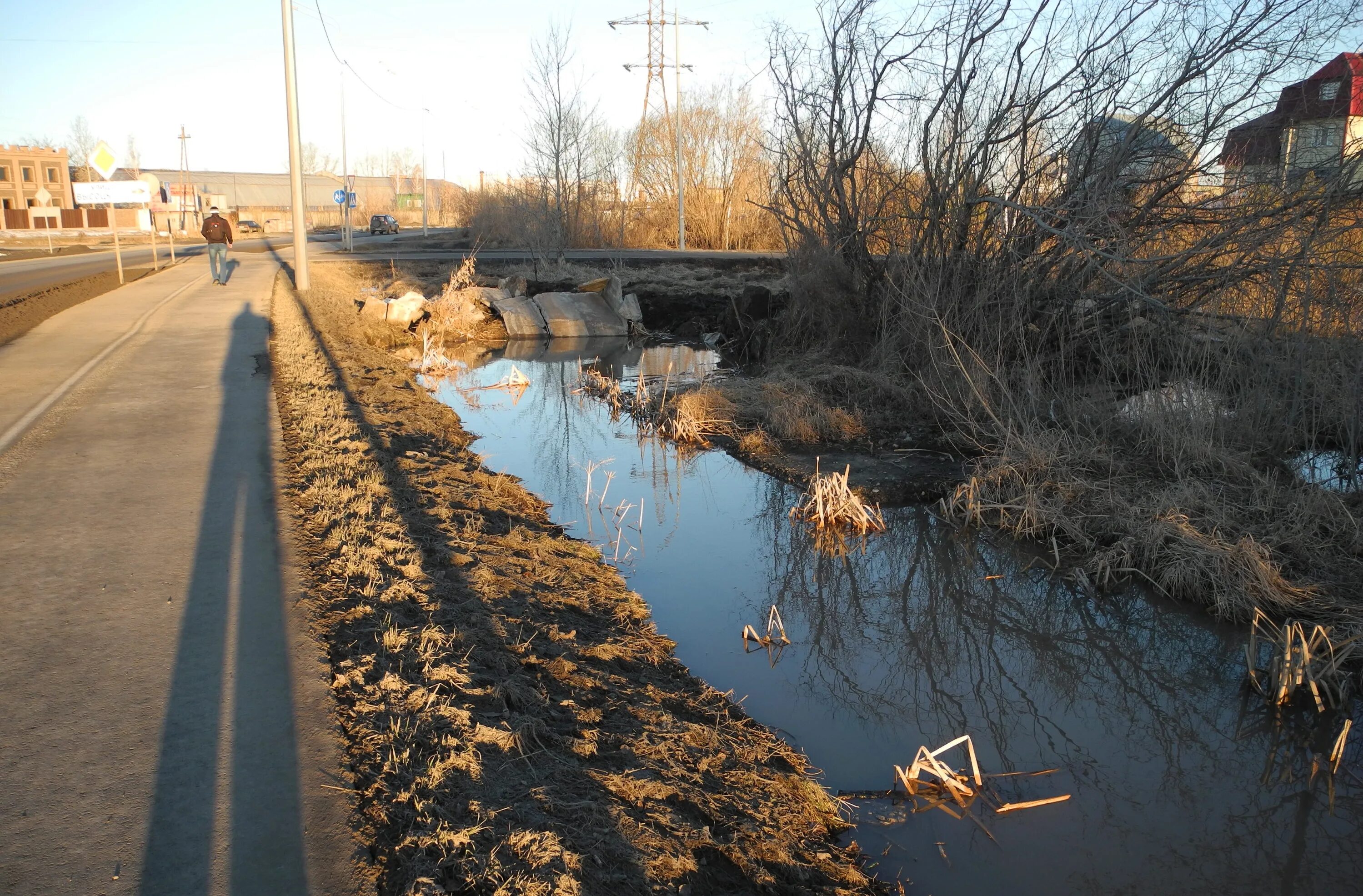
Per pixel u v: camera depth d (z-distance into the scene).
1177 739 4.93
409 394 11.67
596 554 6.94
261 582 5.01
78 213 79.12
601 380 13.77
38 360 11.84
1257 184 9.59
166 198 30.86
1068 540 7.59
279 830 3.09
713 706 4.80
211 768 3.40
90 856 2.92
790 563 7.26
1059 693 5.43
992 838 4.02
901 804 4.23
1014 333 10.74
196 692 3.90
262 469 7.12
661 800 3.63
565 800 3.45
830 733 4.86
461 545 6.00
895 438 10.46
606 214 45.47
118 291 21.17
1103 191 10.24
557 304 20.25
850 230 13.17
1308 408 8.83
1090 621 6.33
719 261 31.84
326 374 11.39
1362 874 3.87
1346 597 6.12
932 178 11.60
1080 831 4.10
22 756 3.43
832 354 13.77
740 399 11.97
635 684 4.80
